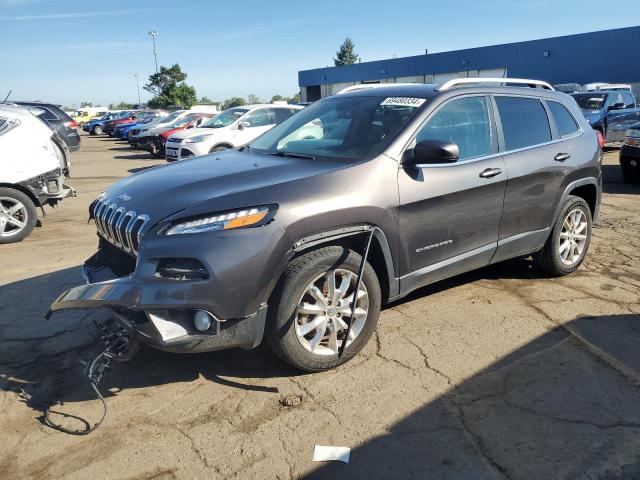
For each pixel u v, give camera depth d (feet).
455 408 10.10
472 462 8.68
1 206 22.43
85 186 39.65
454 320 13.75
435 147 11.20
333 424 9.70
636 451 8.87
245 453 8.99
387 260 11.71
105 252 12.06
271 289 10.15
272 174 11.19
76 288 10.09
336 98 15.17
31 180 22.99
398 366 11.57
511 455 8.84
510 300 14.99
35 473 8.61
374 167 11.43
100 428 9.70
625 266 17.85
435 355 12.01
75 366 11.88
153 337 9.57
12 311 14.89
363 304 11.55
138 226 10.25
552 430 9.44
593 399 10.33
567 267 16.62
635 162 32.12
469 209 13.07
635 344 12.43
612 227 22.90
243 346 10.20
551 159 15.06
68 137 50.34
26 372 11.64
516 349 12.25
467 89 13.70
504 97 14.58
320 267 10.61
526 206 14.61
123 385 11.10
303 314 10.84
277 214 10.00
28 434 9.57
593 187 16.99
